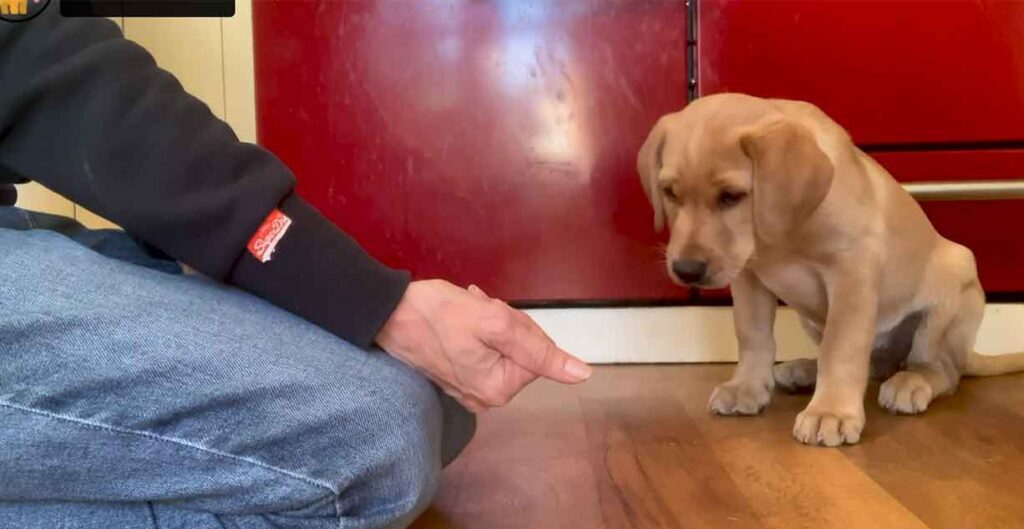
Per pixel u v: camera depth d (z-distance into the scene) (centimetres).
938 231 197
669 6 195
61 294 69
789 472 122
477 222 202
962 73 193
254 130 214
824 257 153
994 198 192
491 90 199
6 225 84
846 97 194
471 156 201
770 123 150
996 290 199
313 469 74
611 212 201
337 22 198
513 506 109
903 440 139
